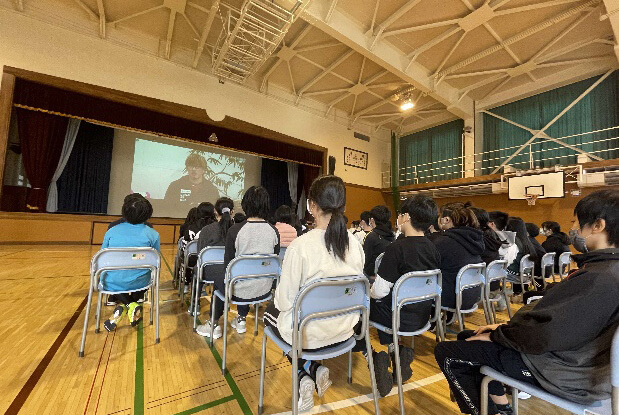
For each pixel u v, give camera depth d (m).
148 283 2.21
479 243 2.01
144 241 2.17
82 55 6.55
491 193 9.49
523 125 9.11
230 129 8.71
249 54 6.81
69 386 1.57
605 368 0.85
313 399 1.50
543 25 6.43
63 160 7.25
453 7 6.23
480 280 2.08
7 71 5.77
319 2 6.16
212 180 9.72
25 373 1.66
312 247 1.24
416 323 1.62
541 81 8.60
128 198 2.19
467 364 1.19
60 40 6.32
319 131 10.71
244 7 5.45
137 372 1.75
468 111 9.97
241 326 2.41
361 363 2.03
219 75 7.85
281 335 1.28
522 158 9.02
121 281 2.00
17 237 6.28
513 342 0.97
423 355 2.18
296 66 8.50
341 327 1.28
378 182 12.55
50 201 7.05
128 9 6.44
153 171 8.74
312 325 1.21
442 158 11.23
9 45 5.84
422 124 11.78
